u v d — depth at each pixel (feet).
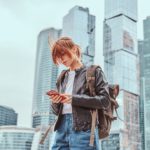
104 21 462.19
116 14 451.94
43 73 452.35
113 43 444.55
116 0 453.58
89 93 7.90
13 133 279.90
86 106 7.59
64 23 449.06
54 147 7.96
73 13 456.86
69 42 8.19
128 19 454.40
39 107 399.44
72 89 8.03
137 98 413.39
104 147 249.34
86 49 451.94
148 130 460.55
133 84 422.41
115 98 8.20
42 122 331.36
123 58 432.25
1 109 366.22
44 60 459.32
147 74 486.38
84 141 7.51
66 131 7.80
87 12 463.01
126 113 381.19
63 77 8.42
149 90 482.69
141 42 512.22
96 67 8.07
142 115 468.34
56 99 7.59
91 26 464.24
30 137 280.31
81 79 8.02
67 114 7.86
